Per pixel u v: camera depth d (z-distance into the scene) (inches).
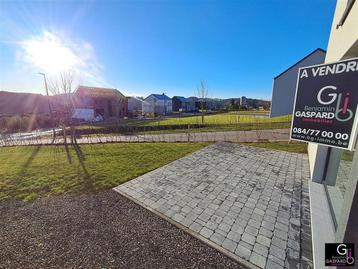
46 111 1331.2
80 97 1210.0
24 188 197.6
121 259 107.7
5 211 157.2
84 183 208.4
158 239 123.5
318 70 99.3
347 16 130.1
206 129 674.2
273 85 1028.5
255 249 113.8
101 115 1250.6
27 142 496.4
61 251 113.7
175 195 181.0
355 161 68.9
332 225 123.2
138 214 151.6
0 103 1243.2
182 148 366.3
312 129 103.8
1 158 325.1
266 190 188.5
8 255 111.1
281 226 134.3
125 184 205.8
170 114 1651.1
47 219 145.6
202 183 206.4
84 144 442.3
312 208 144.6
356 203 67.9
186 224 137.9
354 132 87.5
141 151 349.1
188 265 103.7
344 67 88.7
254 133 566.6
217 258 108.3
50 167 263.0
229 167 254.8
